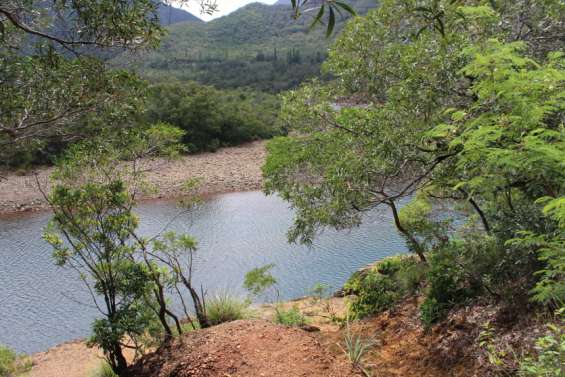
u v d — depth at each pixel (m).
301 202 6.59
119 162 6.42
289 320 7.71
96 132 5.52
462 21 5.29
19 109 4.66
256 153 44.22
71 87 4.95
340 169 5.82
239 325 5.77
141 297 6.54
